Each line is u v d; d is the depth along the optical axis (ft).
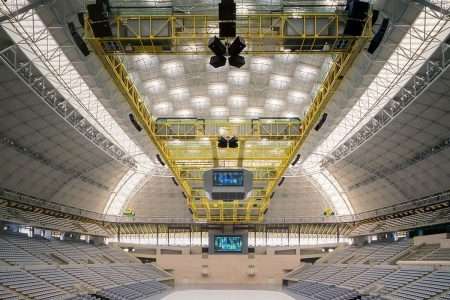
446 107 134.00
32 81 132.16
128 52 92.38
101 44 89.86
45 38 119.24
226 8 79.87
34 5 99.45
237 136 139.23
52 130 157.48
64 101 151.43
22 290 125.70
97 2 83.92
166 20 88.63
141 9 97.96
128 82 113.39
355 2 82.33
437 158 162.50
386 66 136.77
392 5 108.88
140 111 120.57
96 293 154.81
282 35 88.22
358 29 84.17
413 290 133.90
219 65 86.74
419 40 122.83
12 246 163.43
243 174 142.10
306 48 91.50
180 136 139.64
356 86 145.89
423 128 152.76
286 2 117.19
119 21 87.86
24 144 154.40
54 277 153.17
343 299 155.84
